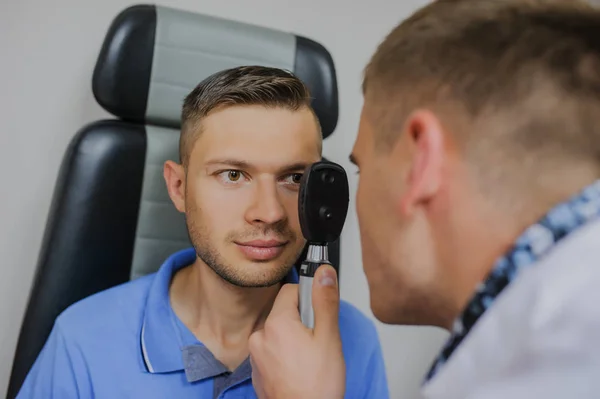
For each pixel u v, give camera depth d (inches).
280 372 18.8
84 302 31.1
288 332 19.5
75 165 34.8
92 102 45.5
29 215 44.5
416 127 14.4
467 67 13.8
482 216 13.5
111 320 30.0
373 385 31.7
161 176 36.8
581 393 9.8
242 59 38.4
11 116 43.8
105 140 35.4
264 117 27.6
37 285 33.8
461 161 13.7
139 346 29.1
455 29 14.3
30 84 44.1
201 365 28.2
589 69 12.9
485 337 12.0
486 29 13.9
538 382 10.4
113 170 35.4
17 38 43.7
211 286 29.6
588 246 11.4
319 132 30.1
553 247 12.0
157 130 37.4
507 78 13.2
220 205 27.4
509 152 13.1
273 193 27.2
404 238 15.1
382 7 52.7
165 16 37.1
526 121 13.0
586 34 13.3
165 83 36.9
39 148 44.5
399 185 15.1
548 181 12.9
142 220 36.2
